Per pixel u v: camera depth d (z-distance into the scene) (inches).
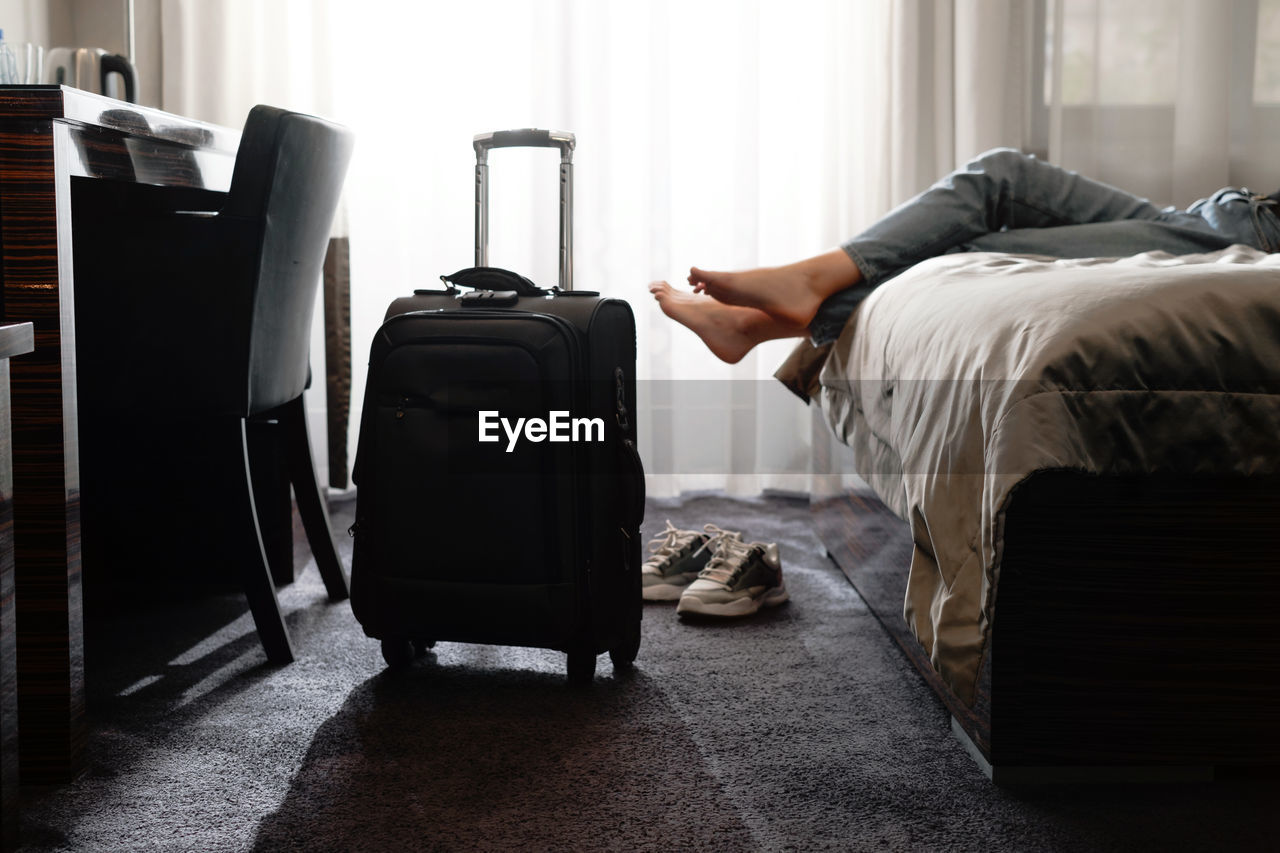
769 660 63.4
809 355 82.0
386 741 51.4
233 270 57.9
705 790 46.3
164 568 73.9
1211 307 41.6
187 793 46.0
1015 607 43.2
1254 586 42.3
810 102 107.7
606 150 106.5
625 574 58.4
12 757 40.7
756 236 107.0
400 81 105.8
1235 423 40.8
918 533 45.9
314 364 106.3
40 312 45.8
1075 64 104.1
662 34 104.5
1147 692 43.1
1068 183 77.5
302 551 89.7
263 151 57.0
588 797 45.6
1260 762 43.1
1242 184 105.0
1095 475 40.0
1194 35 101.9
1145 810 44.0
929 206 74.2
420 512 55.4
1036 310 43.2
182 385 58.8
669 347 108.6
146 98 103.3
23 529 46.3
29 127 45.2
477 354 54.3
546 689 58.5
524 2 106.4
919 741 51.4
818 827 42.9
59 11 100.9
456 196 107.7
